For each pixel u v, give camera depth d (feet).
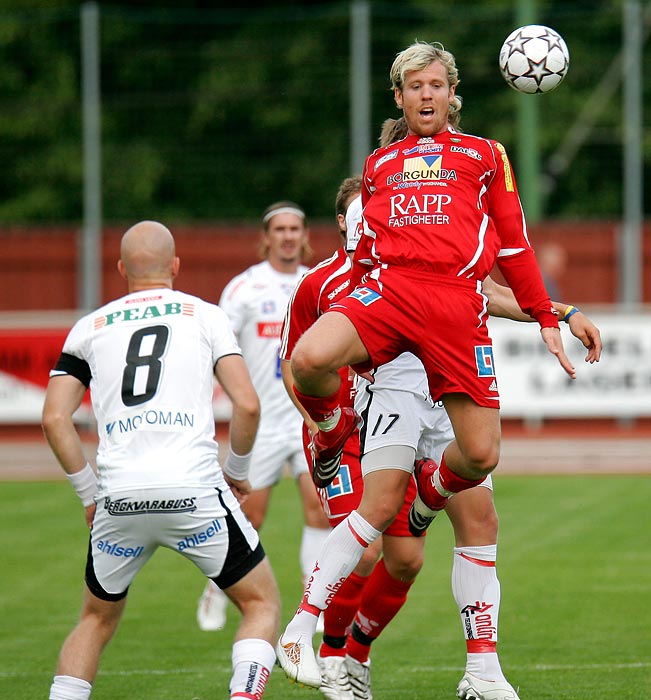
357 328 60.34
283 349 74.13
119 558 59.82
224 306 101.09
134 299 62.85
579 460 189.16
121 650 84.17
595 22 288.71
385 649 84.17
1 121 301.63
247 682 57.82
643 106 286.46
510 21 286.25
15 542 126.62
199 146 288.10
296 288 73.56
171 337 61.26
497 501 149.18
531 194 245.45
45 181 300.81
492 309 71.20
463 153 62.59
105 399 60.44
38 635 88.63
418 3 295.48
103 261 233.55
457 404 61.98
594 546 120.47
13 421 207.62
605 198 292.61
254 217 284.00
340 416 63.82
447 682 75.00
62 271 240.32
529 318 71.05
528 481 167.53
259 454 97.71
